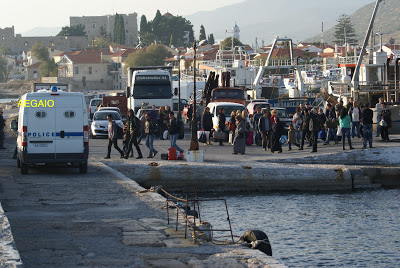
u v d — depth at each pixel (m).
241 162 44.12
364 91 75.88
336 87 88.56
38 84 108.44
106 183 31.75
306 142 60.81
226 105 63.66
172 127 45.66
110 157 47.50
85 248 17.89
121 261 16.41
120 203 25.72
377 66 85.56
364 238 27.41
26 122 34.50
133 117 46.12
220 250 17.77
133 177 40.00
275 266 15.72
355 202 37.25
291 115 81.25
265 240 18.97
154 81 75.12
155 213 23.50
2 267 13.91
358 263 23.31
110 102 97.38
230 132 59.16
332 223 30.66
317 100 87.44
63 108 34.88
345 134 50.44
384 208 35.22
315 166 42.50
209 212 33.31
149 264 16.16
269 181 41.16
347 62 91.69
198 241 18.61
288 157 47.62
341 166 42.97
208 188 40.97
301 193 40.88
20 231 20.22
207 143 58.97
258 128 55.19
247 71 113.81
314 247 25.69
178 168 40.41
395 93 75.50
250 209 34.47
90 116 91.50
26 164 35.41
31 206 25.00
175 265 16.05
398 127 67.19
